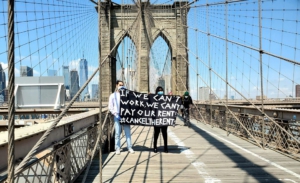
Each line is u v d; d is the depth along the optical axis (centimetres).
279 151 568
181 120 1357
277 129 576
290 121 517
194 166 463
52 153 288
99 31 326
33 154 190
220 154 555
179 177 403
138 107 557
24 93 800
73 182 371
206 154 556
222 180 387
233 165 467
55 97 809
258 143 629
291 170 431
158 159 515
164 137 574
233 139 750
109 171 436
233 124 862
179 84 2353
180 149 611
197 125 1131
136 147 636
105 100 2234
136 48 1609
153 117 558
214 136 811
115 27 2458
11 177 149
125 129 573
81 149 428
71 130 360
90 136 487
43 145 260
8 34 146
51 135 283
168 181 386
